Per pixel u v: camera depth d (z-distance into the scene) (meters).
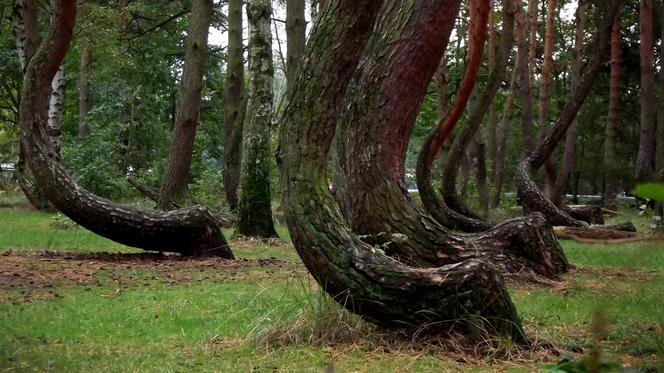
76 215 10.10
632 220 16.48
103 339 5.48
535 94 36.00
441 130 14.12
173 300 7.11
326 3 5.40
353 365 4.66
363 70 8.00
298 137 5.31
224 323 5.94
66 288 7.77
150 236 10.42
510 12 14.79
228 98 20.00
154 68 33.53
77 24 23.42
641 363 4.14
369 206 7.70
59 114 21.95
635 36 30.05
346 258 5.12
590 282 8.89
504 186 38.78
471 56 11.36
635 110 33.59
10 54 32.78
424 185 14.84
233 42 19.94
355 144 7.83
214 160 37.00
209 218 10.80
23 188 21.17
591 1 24.69
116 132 27.67
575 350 5.11
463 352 4.93
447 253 7.55
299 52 17.34
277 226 18.06
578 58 23.83
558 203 20.45
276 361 4.78
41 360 4.73
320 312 5.38
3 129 44.03
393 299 5.05
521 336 5.18
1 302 6.87
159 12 29.97
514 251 9.46
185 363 4.75
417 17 7.80
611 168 23.48
